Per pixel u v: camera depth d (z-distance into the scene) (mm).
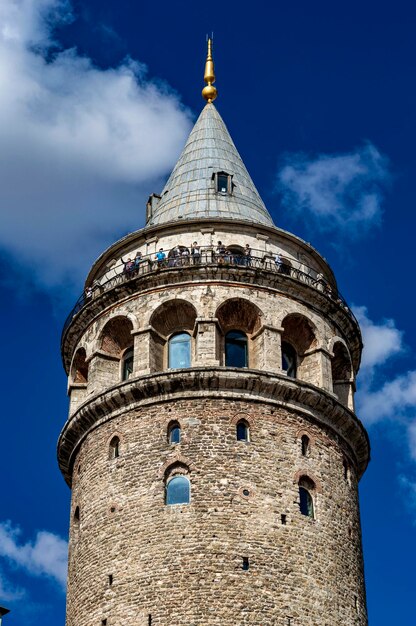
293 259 60625
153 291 57188
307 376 57062
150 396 54281
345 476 55531
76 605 51719
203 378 53594
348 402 58812
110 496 52750
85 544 52656
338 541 52594
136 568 49969
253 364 56031
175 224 59656
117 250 61562
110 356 57719
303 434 54250
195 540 49812
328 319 58844
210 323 55438
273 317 56438
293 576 49906
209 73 72062
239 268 56906
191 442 52438
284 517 51250
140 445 53250
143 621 48531
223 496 50938
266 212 64562
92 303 58781
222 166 65500
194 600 48406
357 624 51375
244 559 49562
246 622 48062
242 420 53344
